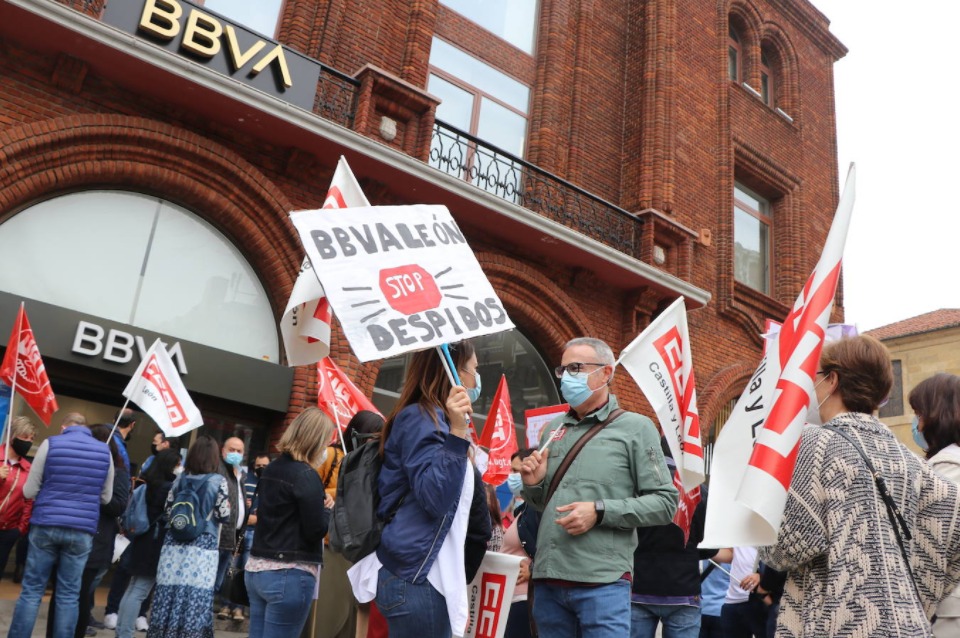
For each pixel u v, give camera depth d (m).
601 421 3.71
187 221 8.31
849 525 2.30
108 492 5.73
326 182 8.87
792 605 2.43
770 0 15.80
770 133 14.95
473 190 9.26
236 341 8.41
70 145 7.34
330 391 6.62
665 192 12.16
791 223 15.02
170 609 5.39
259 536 4.25
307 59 8.49
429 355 2.95
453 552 2.68
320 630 5.15
